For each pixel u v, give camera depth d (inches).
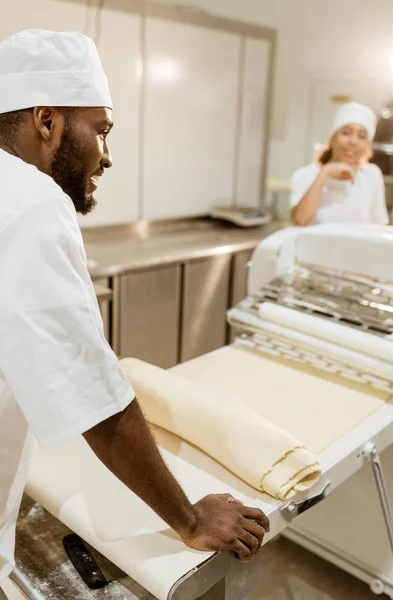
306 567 81.1
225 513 37.6
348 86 171.0
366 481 70.1
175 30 132.7
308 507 43.4
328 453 47.4
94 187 39.1
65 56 34.5
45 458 47.3
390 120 161.9
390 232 70.8
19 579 41.2
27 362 30.9
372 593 76.5
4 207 31.5
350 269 67.7
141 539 38.3
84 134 35.6
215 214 155.9
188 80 139.7
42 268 31.2
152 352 125.3
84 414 32.2
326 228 71.8
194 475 45.1
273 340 67.9
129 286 114.7
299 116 186.2
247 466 42.9
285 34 181.6
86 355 32.6
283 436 44.5
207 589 36.5
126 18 121.5
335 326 60.7
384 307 63.3
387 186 161.3
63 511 41.5
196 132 146.3
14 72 34.4
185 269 125.3
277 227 163.0
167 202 145.0
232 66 150.3
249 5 180.4
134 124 130.4
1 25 103.1
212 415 46.8
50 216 31.9
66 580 41.1
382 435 52.6
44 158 36.1
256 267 75.2
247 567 39.0
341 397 57.4
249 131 162.4
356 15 163.0
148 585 35.2
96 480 44.6
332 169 95.2
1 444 37.6
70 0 111.0
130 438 33.6
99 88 35.8
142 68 128.0
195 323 132.7
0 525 39.6
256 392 57.6
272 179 199.0
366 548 72.8
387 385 57.4
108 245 127.5
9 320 30.5
